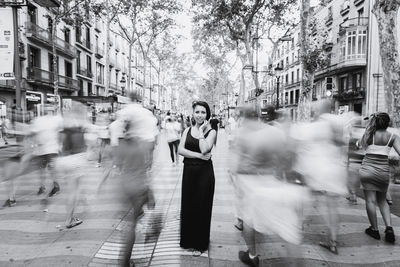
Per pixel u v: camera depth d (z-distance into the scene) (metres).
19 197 6.28
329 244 3.79
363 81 26.52
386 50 8.91
